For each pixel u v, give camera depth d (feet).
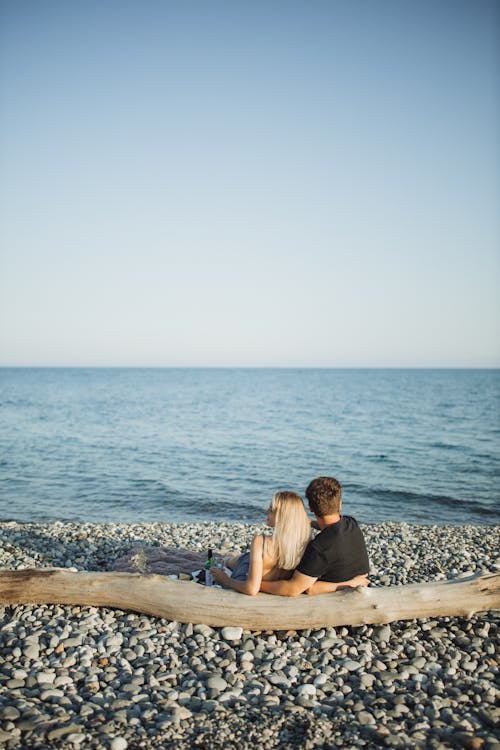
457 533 35.96
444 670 14.69
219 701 12.97
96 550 29.19
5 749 10.79
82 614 17.89
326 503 16.56
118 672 14.44
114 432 94.27
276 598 16.67
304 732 11.79
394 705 13.00
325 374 602.85
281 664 14.80
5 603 18.37
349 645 16.10
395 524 39.06
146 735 11.50
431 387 274.98
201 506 46.57
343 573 16.67
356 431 97.91
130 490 51.88
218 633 16.65
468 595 16.76
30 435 88.07
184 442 82.79
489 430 98.78
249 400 183.83
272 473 60.34
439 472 60.80
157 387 281.13
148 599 17.43
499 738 11.61
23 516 42.37
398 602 16.56
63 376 490.49
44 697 12.96
